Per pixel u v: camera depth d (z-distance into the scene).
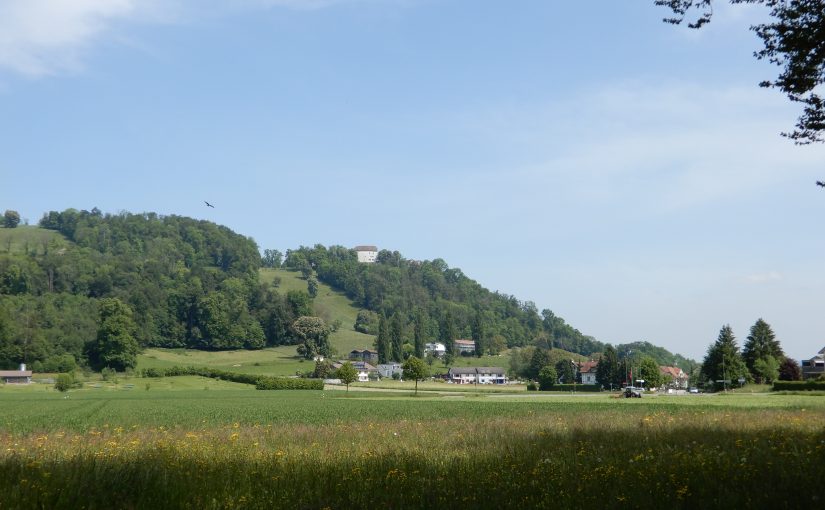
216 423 44.47
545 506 10.81
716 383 135.75
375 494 11.95
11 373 143.12
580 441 20.92
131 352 166.62
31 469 14.48
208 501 11.59
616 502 10.78
